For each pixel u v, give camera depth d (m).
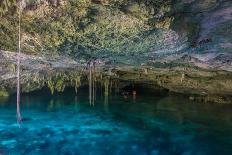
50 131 11.26
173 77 12.77
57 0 4.37
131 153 9.66
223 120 12.81
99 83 16.50
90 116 13.41
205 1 4.24
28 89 14.43
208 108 14.50
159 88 16.61
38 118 12.80
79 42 6.09
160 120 12.87
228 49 6.89
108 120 12.88
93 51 7.01
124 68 11.10
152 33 5.42
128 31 5.28
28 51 7.10
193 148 10.03
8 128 11.36
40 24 5.12
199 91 14.59
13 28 5.45
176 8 4.48
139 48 6.66
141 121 12.74
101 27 5.14
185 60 8.57
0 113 13.12
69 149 9.68
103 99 16.09
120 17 4.74
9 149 9.45
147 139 10.72
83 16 4.71
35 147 9.70
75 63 9.38
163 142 10.45
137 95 16.66
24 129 11.34
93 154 9.45
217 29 5.42
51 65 9.91
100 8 4.45
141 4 4.29
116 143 10.32
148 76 13.32
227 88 12.62
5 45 6.73
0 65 9.55
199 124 12.35
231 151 9.76
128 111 14.19
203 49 6.94
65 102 15.41
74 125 12.11
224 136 11.05
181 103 15.30
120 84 16.36
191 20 4.99
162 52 7.22
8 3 4.65
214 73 10.70
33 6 4.59
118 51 6.98
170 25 4.96
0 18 5.12
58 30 5.36
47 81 13.59
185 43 6.30
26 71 10.88
